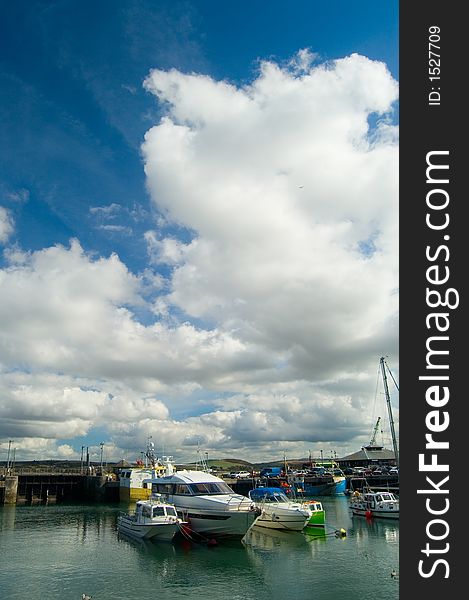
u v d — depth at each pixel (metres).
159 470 102.94
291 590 31.09
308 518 49.31
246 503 44.53
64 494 112.12
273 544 45.16
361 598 29.34
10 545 48.59
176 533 47.00
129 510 86.19
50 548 46.53
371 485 115.44
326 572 35.19
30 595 30.97
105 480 107.88
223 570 36.19
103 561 39.94
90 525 64.75
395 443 81.62
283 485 109.12
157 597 30.23
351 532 52.00
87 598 29.64
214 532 44.44
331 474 126.38
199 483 47.94
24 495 108.19
